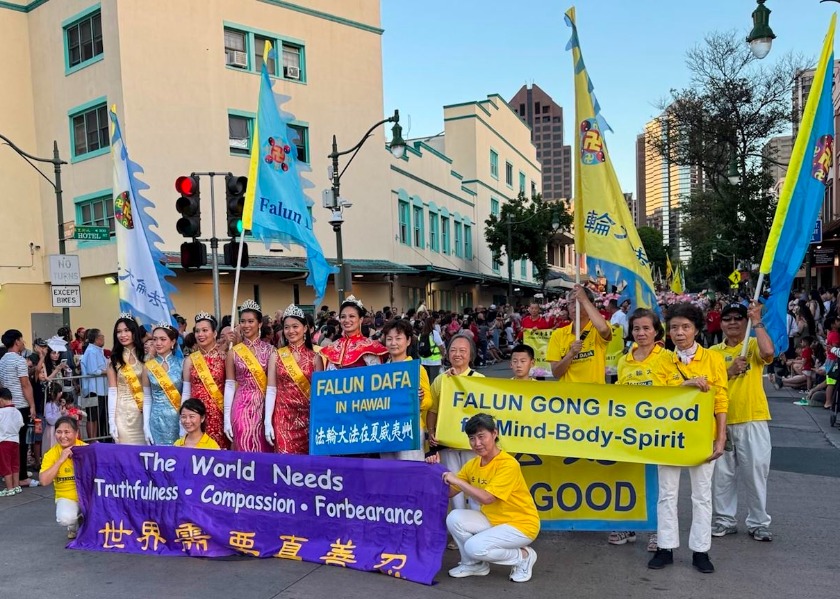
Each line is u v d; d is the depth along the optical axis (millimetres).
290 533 5387
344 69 25234
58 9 21281
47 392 8609
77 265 13273
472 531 4863
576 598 4520
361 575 4980
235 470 5512
